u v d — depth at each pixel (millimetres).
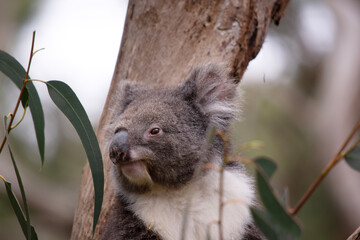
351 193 15406
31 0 18469
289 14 17562
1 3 18047
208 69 6684
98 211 5672
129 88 7062
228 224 6211
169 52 7289
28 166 16359
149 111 6332
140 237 6223
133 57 7441
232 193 6332
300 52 18438
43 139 5820
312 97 18188
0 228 15156
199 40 7223
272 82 16688
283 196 7098
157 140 6172
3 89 16344
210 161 6383
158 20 7359
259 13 7289
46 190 15781
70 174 16781
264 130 16469
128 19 7605
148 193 6441
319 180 6746
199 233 6289
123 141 6059
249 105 16078
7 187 5676
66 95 5707
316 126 16594
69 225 15727
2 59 5676
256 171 4824
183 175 6301
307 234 15438
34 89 5797
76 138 17141
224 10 7207
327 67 17703
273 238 4887
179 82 7176
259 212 4922
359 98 16547
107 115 7531
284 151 16672
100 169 5723
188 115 6449
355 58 17125
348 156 6496
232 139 6793
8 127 5379
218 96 6684
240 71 7254
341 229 15531
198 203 6355
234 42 7168
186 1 7281
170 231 6246
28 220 5434
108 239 6270
